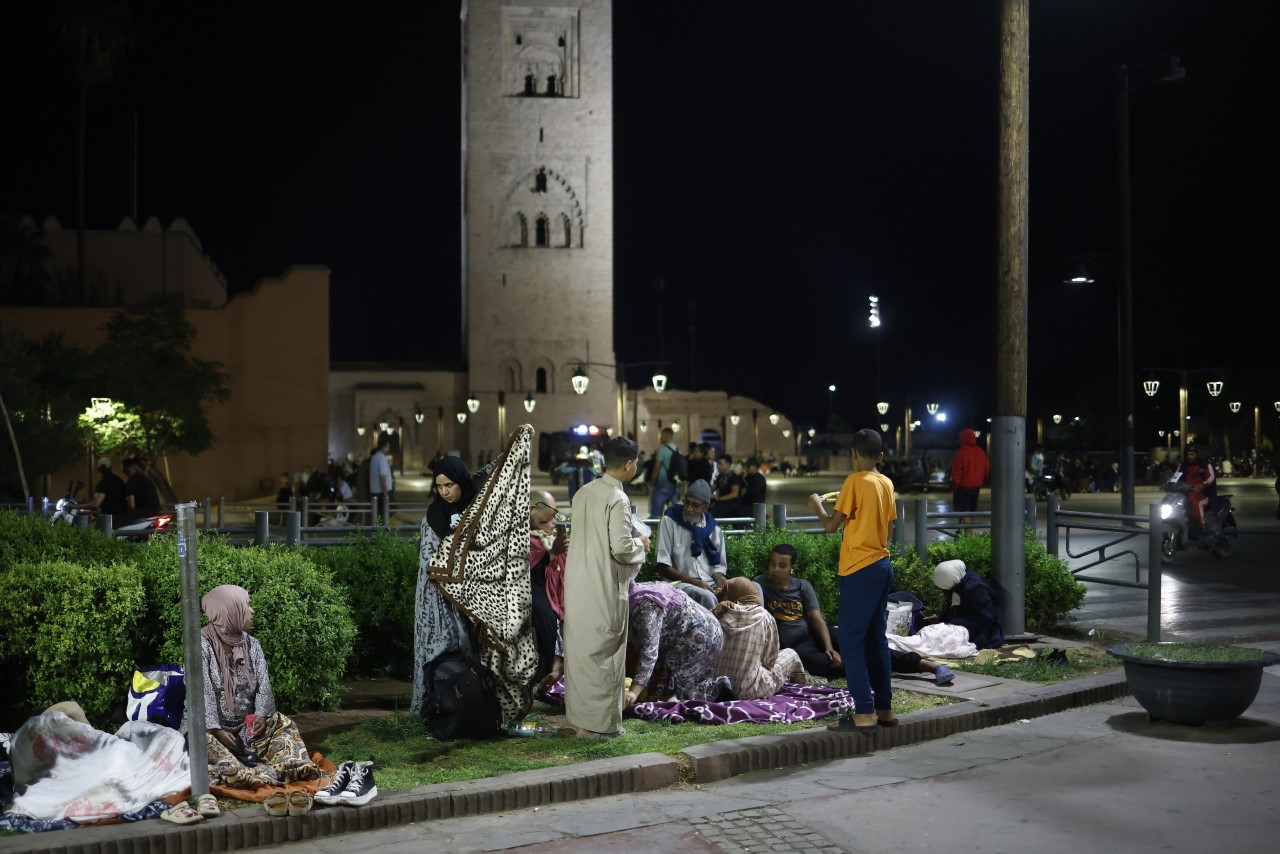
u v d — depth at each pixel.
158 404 33.38
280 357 40.59
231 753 6.14
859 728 7.00
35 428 26.97
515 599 7.00
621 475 7.05
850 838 5.40
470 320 72.62
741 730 7.14
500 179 73.12
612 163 73.75
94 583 7.04
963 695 7.93
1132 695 8.23
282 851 5.21
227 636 6.45
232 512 29.00
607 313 73.31
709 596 8.77
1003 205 9.93
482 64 73.12
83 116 41.72
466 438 75.94
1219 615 12.25
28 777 5.52
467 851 5.21
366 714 7.77
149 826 5.23
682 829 5.52
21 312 37.34
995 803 5.90
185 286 48.66
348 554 9.31
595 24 73.50
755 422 87.19
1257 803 5.82
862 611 7.03
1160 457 53.09
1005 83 9.86
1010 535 9.94
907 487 49.09
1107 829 5.46
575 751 6.66
